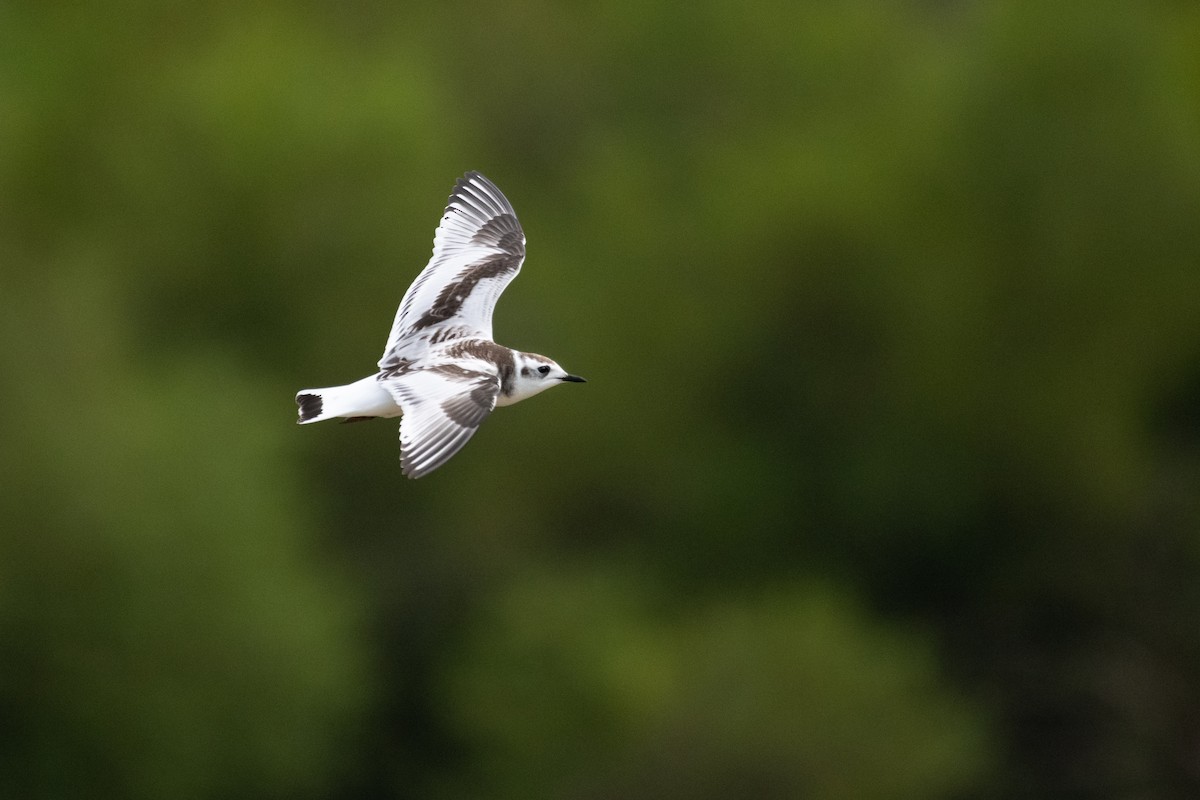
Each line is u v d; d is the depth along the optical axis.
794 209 21.33
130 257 20.78
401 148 20.81
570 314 22.00
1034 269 21.11
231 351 20.33
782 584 20.34
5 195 20.95
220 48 21.89
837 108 25.55
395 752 20.80
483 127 27.20
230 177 20.59
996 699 21.12
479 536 21.16
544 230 23.69
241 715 16.67
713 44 27.20
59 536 16.16
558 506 21.84
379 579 20.70
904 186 21.92
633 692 17.98
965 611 21.67
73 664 16.23
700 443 21.72
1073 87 20.81
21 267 18.88
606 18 28.14
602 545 22.00
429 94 22.22
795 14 27.12
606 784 17.08
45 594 16.20
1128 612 20.92
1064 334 21.20
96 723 16.34
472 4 28.20
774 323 21.62
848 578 21.17
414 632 20.83
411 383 8.51
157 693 16.36
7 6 23.28
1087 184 20.81
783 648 17.48
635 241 22.30
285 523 17.84
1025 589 21.25
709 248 21.98
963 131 21.44
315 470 20.50
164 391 18.05
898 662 18.27
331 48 23.45
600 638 18.44
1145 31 21.11
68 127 21.88
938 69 23.08
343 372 20.20
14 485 16.17
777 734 16.86
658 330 21.75
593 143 26.33
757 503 21.34
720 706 17.08
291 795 19.12
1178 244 20.86
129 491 16.55
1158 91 21.02
